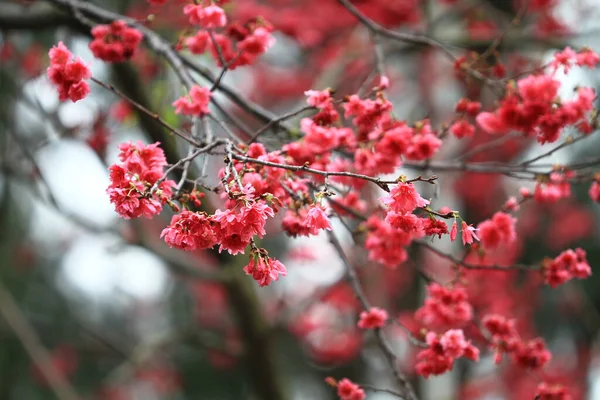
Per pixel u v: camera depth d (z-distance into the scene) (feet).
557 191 14.55
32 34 25.18
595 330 36.17
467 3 26.84
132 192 9.12
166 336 26.32
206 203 18.99
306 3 29.58
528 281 35.32
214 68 21.76
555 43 24.27
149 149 10.34
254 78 36.32
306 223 9.21
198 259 28.07
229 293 24.54
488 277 29.04
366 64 27.02
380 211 14.17
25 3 20.35
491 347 14.55
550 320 36.55
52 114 21.01
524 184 32.45
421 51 26.84
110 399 38.68
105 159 21.40
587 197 36.27
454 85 28.86
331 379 12.96
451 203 26.66
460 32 25.58
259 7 26.50
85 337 38.88
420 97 29.71
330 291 26.81
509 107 13.65
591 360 36.96
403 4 28.07
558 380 36.52
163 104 19.74
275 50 35.45
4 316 28.78
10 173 25.13
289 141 14.83
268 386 25.61
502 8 29.60
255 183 10.53
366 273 27.55
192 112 12.65
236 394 40.47
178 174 19.07
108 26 14.40
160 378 38.14
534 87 13.51
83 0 18.43
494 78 16.37
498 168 15.24
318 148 12.44
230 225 8.66
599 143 32.24
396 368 13.17
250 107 15.61
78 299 42.16
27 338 28.76
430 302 14.01
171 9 23.50
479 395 34.83
